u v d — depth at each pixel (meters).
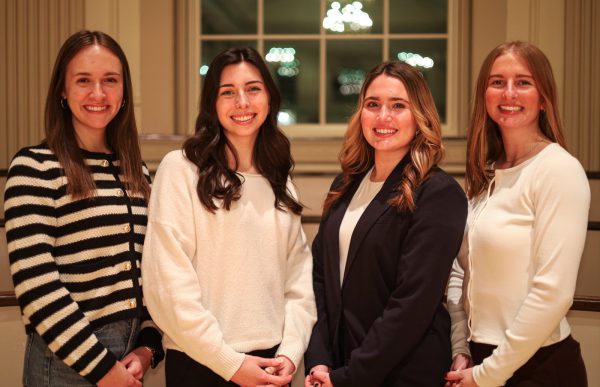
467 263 1.90
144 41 3.87
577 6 3.61
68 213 1.71
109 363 1.66
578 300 2.25
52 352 1.67
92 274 1.72
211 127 1.92
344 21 4.04
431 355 1.80
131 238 1.79
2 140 3.77
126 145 1.87
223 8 4.04
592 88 3.61
